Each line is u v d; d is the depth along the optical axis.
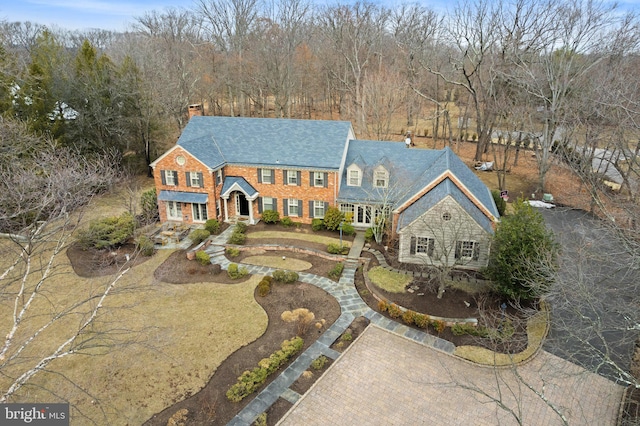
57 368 20.22
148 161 50.34
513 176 52.03
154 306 25.39
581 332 20.45
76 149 41.97
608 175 47.31
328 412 18.06
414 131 71.50
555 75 46.59
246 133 38.50
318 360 20.77
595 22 42.69
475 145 64.62
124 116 47.34
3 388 18.81
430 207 27.62
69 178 26.00
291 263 30.78
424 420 17.73
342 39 74.56
